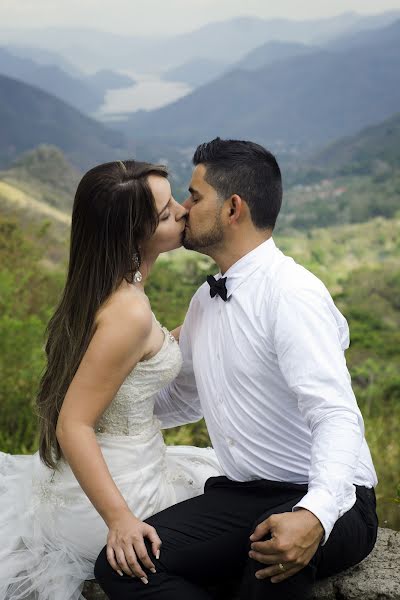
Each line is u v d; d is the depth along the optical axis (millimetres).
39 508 1854
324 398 1581
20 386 4758
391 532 1992
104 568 1638
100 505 1618
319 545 1553
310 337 1630
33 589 1778
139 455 1819
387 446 5188
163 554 1616
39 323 5266
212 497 1739
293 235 90000
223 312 1772
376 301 39438
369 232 88375
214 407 1792
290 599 1537
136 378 1771
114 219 1704
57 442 1783
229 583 1771
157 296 5898
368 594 1713
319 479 1514
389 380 8977
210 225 1789
